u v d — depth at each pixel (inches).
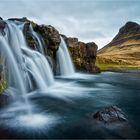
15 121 669.3
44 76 1439.5
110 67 4436.5
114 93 1232.2
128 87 1537.9
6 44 1175.6
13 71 1106.7
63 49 2222.0
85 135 571.8
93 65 2751.0
